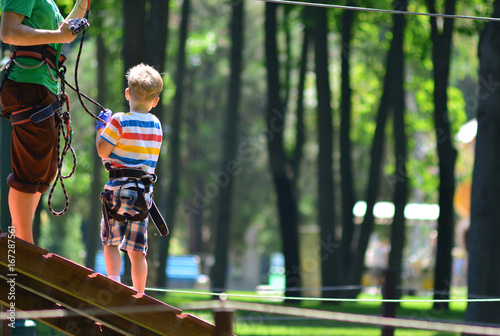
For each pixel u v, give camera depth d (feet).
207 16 219.82
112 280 34.73
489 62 82.07
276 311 36.37
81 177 138.00
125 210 36.91
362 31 157.07
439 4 126.52
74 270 34.78
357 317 37.35
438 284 119.44
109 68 142.82
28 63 35.96
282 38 189.26
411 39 141.49
